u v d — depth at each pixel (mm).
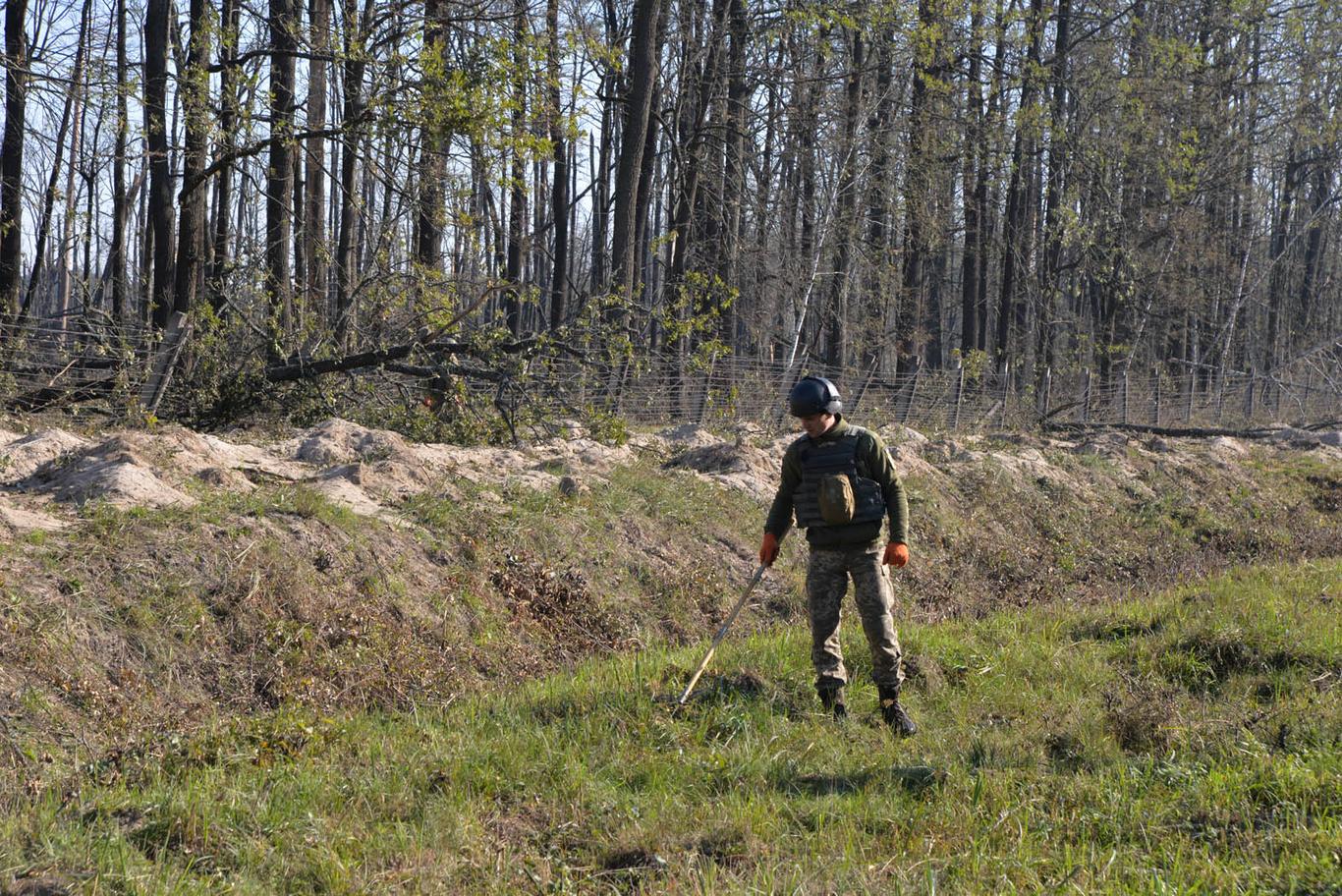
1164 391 31219
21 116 19391
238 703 6254
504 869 4207
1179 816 4625
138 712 5789
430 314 14641
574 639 8469
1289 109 34719
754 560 10727
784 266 27188
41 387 12969
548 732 5676
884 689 6180
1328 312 51875
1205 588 9828
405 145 14695
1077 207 29984
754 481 12609
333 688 6613
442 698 6895
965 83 30172
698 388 18812
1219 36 33062
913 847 4391
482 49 14328
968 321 32594
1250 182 36656
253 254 15930
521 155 14508
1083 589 11805
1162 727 5754
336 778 4984
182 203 15945
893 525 6273
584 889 4125
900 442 16766
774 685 6609
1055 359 35625
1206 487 18172
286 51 15289
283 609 7020
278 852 4246
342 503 8531
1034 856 4301
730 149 26562
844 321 27953
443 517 8930
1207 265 36312
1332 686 6410
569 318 15836
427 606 7867
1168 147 30297
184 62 18000
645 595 9422
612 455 12570
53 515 7211
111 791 4711
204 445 9312
